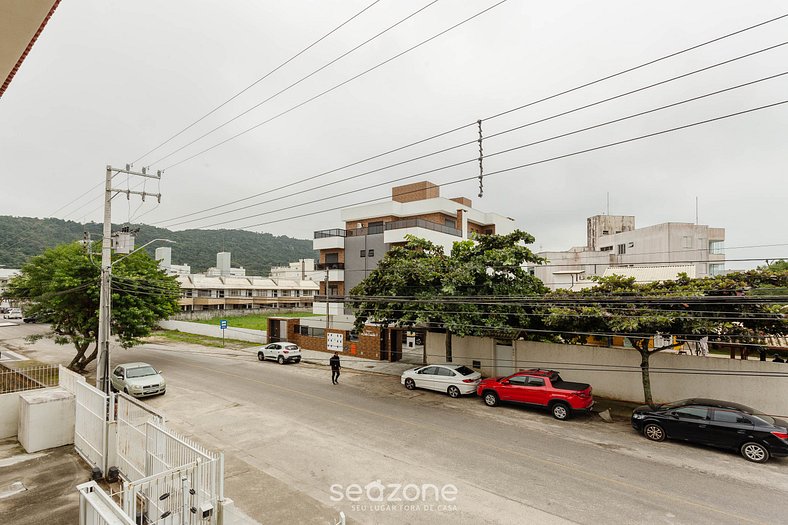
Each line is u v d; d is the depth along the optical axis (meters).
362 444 12.12
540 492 9.24
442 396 17.72
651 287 14.43
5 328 45.06
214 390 18.72
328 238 41.44
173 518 7.11
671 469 10.40
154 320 22.92
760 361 14.15
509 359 19.94
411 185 44.62
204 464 7.84
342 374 22.47
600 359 17.36
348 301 18.33
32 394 12.30
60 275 19.88
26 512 8.27
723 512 8.38
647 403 14.35
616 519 8.14
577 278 49.41
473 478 9.95
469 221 45.84
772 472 10.20
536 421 14.29
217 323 47.03
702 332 12.93
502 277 18.98
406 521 8.15
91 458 10.62
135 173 16.98
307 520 8.16
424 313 17.34
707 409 11.77
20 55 4.40
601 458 11.10
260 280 75.81
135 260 24.03
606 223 60.91
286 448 11.84
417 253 20.11
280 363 25.67
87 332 22.06
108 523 4.93
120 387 18.30
